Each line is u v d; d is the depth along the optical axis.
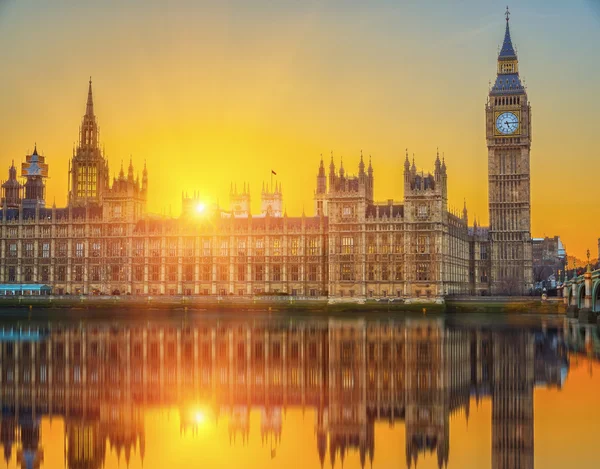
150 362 127.94
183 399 99.25
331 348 143.50
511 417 86.38
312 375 114.25
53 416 91.06
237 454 76.25
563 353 132.25
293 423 87.06
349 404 95.12
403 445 78.12
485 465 70.94
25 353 139.25
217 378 112.81
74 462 74.38
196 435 82.88
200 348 145.62
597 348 138.62
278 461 74.06
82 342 156.50
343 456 75.38
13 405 96.19
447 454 74.44
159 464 73.50
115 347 148.00
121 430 84.75
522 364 120.50
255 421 88.19
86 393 103.00
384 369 118.31
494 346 143.00
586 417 85.31
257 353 138.25
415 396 98.56
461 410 90.56
